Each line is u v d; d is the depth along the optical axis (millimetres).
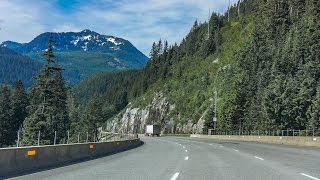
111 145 35875
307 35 95688
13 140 97750
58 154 22156
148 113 182125
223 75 141250
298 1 129125
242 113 103438
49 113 72438
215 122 115438
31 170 18188
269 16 134750
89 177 15422
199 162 22719
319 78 80688
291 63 92812
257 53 117188
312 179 14898
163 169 18625
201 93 152875
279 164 21297
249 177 15453
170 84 184125
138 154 31109
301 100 77062
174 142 61312
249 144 51500
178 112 160625
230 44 165750
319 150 35594
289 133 77000
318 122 67188
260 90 92875
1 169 15805
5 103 99188
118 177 15453
